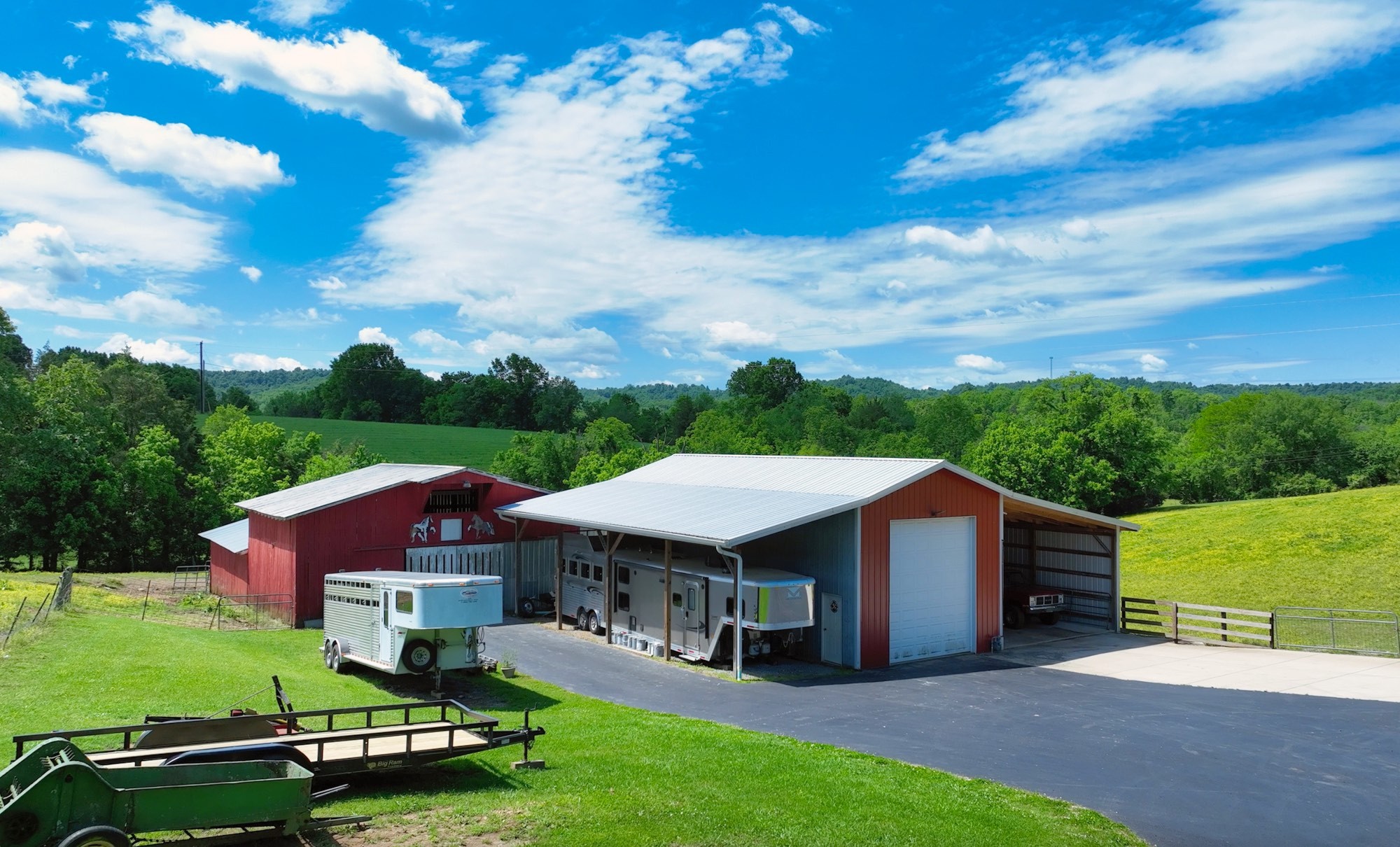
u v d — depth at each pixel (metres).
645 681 19.27
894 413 117.81
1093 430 67.81
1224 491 77.81
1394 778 12.18
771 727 15.14
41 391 50.66
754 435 98.31
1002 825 9.76
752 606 19.73
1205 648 23.53
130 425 61.09
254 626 26.25
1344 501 51.72
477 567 30.30
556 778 10.63
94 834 6.80
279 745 9.16
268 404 125.31
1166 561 46.84
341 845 8.12
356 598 18.62
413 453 87.38
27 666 16.23
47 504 47.06
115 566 52.81
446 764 11.24
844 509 20.53
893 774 11.88
